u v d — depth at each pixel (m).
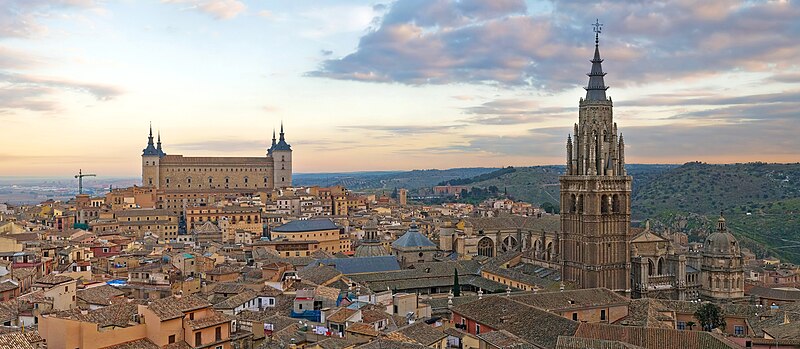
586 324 132.88
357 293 174.62
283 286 189.50
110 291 165.75
